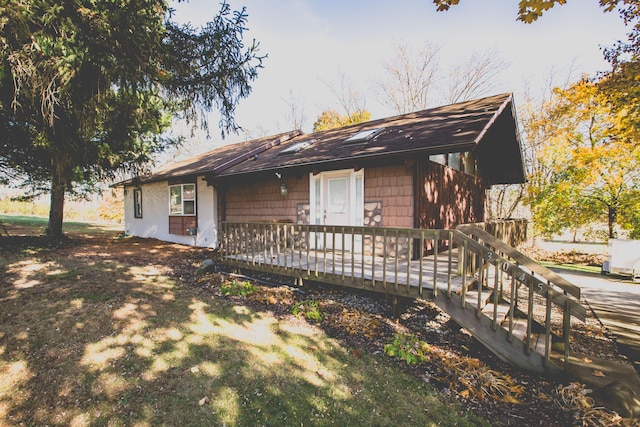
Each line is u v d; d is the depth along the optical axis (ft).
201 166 38.01
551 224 41.57
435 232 12.85
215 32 16.22
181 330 13.23
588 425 8.16
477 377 10.35
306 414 8.64
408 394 9.61
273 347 12.19
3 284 17.65
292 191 28.27
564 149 40.22
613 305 19.76
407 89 69.87
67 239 35.91
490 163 37.01
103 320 13.70
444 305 12.67
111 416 8.34
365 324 14.35
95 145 25.52
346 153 21.70
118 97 17.49
